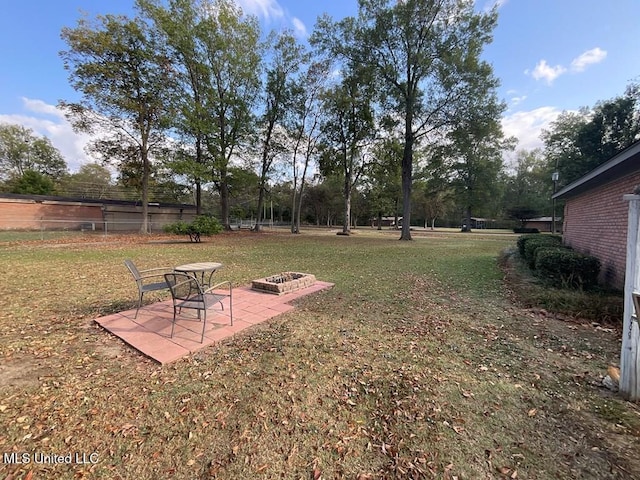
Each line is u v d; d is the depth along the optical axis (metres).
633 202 2.09
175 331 3.38
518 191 39.62
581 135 19.75
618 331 3.47
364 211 41.50
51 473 1.51
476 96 13.89
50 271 6.79
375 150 20.94
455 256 10.20
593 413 1.99
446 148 16.23
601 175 5.07
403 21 14.09
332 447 1.70
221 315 3.97
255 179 22.19
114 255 9.55
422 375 2.50
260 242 15.13
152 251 10.80
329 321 3.80
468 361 2.76
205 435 1.79
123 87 15.29
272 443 1.73
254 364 2.68
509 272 7.11
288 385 2.34
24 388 2.26
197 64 17.91
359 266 8.02
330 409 2.05
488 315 4.06
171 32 16.19
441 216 39.12
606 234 5.84
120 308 4.23
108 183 40.69
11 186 28.45
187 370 2.56
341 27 15.67
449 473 1.52
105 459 1.60
